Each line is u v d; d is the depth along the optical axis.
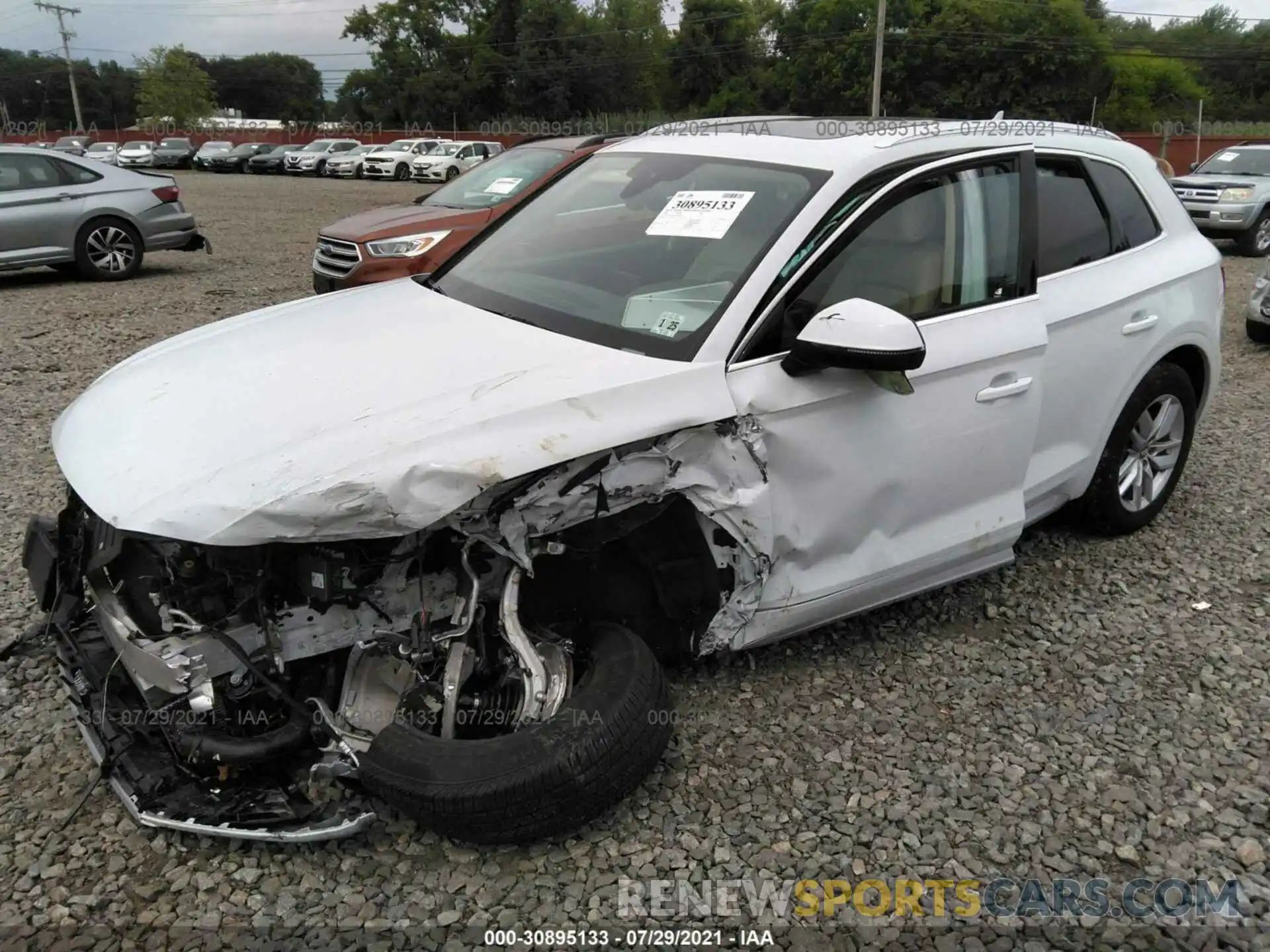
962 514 3.58
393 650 2.72
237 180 37.84
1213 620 4.01
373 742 2.63
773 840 2.80
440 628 2.73
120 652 2.70
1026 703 3.45
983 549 3.69
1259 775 3.11
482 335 3.13
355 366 2.94
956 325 3.41
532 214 4.05
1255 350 8.86
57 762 3.01
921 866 2.73
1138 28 67.56
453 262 3.97
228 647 2.56
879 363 2.79
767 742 3.20
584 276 3.41
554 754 2.52
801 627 3.34
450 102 65.62
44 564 3.28
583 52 63.81
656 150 3.96
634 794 2.95
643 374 2.80
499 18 65.19
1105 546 4.64
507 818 2.52
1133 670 3.66
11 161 10.92
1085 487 4.31
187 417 2.75
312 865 2.66
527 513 2.61
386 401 2.69
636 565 3.16
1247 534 4.80
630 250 3.44
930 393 3.29
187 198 26.06
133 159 46.12
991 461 3.56
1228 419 6.68
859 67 54.09
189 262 13.27
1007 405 3.53
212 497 2.39
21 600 3.95
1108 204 4.21
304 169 42.09
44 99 97.94
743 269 3.07
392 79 68.06
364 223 8.91
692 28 62.69
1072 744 3.24
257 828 2.56
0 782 2.93
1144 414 4.50
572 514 2.69
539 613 3.06
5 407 6.54
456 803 2.49
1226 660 3.73
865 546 3.33
